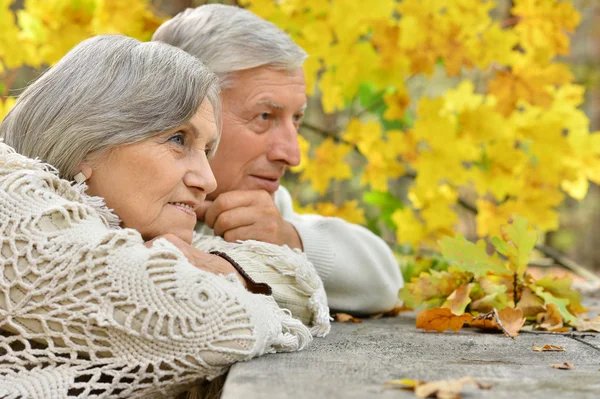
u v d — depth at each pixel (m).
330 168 4.30
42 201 2.02
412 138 4.14
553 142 4.05
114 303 1.92
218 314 1.97
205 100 2.28
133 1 3.90
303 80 3.03
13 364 1.96
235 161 2.92
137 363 1.93
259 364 1.96
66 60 2.25
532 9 3.96
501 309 2.71
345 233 3.15
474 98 4.10
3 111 4.07
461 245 2.85
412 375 1.81
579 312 2.91
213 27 2.94
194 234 2.74
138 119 2.15
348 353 2.15
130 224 2.19
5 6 3.93
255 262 2.56
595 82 6.91
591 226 10.78
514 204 4.17
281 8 3.86
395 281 3.23
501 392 1.65
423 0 3.86
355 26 3.84
